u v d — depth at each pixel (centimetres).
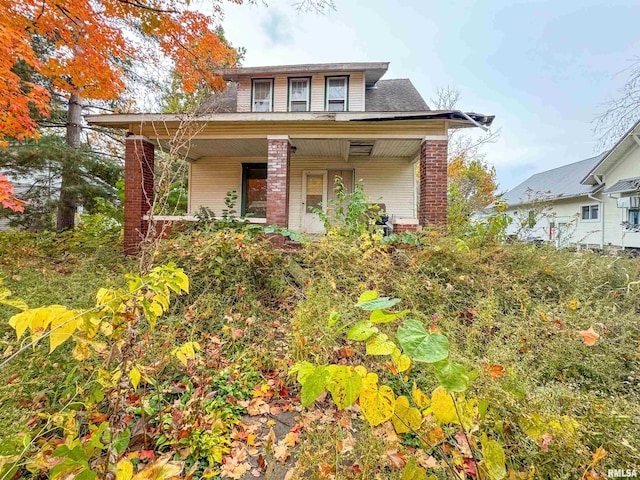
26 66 749
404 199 956
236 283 380
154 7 615
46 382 170
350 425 169
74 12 512
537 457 126
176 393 220
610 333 242
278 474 162
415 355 79
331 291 326
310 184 981
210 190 996
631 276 356
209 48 709
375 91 1051
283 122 673
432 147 645
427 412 107
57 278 345
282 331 307
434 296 326
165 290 138
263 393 231
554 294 345
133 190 661
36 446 129
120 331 139
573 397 149
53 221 962
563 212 1652
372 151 884
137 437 174
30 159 861
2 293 105
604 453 114
